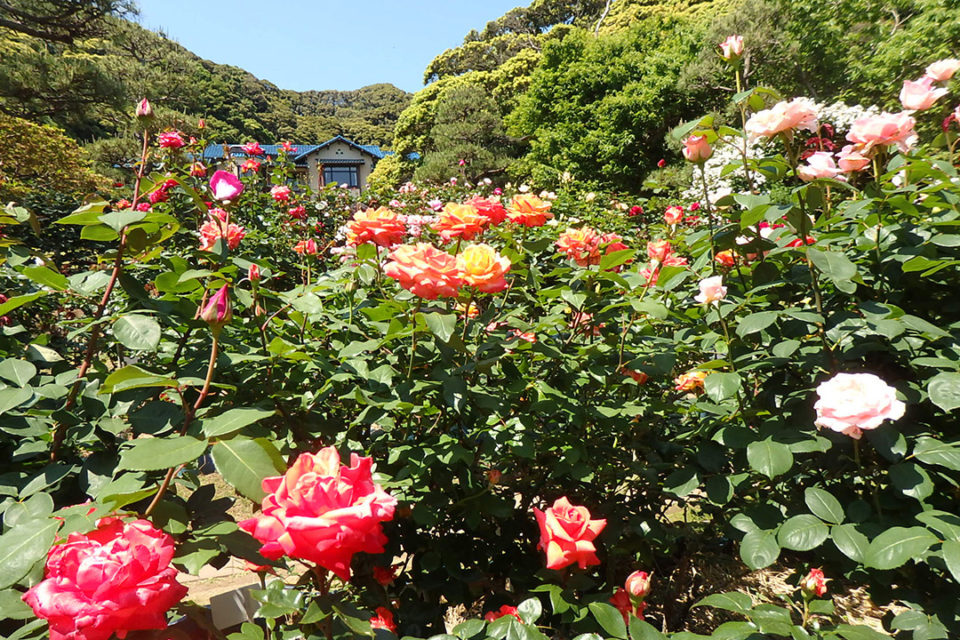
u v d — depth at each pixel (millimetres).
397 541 1671
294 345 1526
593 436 1847
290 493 771
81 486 1147
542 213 2061
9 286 2947
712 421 1589
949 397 1220
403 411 1506
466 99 23609
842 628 1093
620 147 15609
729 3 18172
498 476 1642
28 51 13867
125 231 1328
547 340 1883
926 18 9445
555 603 1186
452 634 1098
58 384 1271
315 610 867
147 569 748
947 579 1335
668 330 2314
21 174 12883
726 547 2324
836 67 11453
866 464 1481
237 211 5332
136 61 16734
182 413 1201
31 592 731
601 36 19922
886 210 1711
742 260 1892
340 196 7281
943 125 2053
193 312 1424
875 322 1346
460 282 1389
